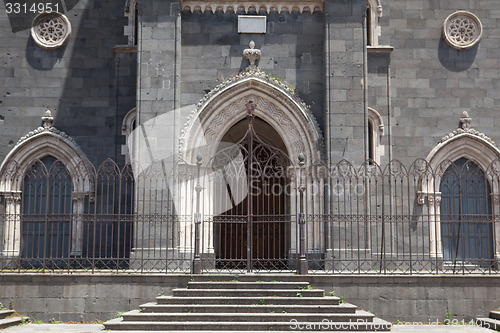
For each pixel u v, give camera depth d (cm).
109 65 2416
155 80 2192
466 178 2138
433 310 1806
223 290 1711
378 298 1805
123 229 2323
